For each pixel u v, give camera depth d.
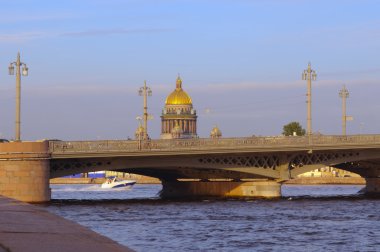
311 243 70.12
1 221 19.61
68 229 18.66
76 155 124.06
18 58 121.06
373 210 112.75
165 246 66.69
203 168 140.75
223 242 70.31
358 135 147.38
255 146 138.88
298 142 142.75
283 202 132.88
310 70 152.38
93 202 130.00
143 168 142.75
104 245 16.50
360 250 65.38
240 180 155.38
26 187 119.19
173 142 132.62
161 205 122.88
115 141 127.88
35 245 15.99
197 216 99.81
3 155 118.38
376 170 176.25
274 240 72.31
